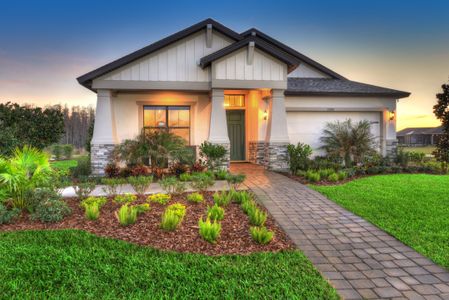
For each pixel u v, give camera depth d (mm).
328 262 3791
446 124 12602
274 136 10984
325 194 7223
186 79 10578
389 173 10844
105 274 3281
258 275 3312
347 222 5328
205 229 4281
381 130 13172
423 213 5672
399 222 5203
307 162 10461
